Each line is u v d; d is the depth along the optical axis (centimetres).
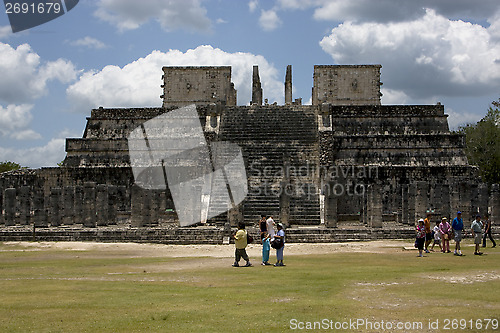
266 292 1443
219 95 6012
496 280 1608
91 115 5294
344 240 3203
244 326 1085
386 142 4741
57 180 4694
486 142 6438
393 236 3250
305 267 2027
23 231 3372
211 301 1323
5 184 4291
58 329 1062
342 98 5916
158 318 1151
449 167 4481
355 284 1561
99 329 1063
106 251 2805
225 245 3097
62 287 1541
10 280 1697
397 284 1548
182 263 2216
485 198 3628
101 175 4688
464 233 3341
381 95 5931
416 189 3547
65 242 3244
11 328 1066
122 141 4981
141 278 1745
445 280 1614
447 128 5047
